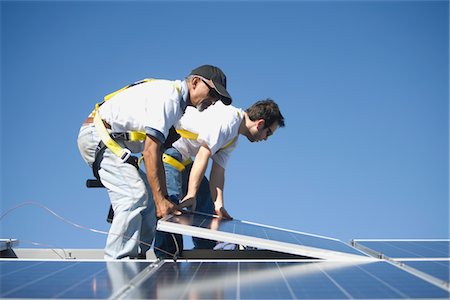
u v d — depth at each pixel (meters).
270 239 3.01
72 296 1.67
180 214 3.57
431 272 2.19
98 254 3.90
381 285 1.87
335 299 1.64
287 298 1.66
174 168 4.53
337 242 3.79
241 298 1.66
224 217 4.70
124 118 3.55
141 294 1.73
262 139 4.84
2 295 1.70
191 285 1.90
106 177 3.52
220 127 4.34
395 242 3.76
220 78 3.66
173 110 3.52
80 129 3.69
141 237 3.77
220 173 4.88
